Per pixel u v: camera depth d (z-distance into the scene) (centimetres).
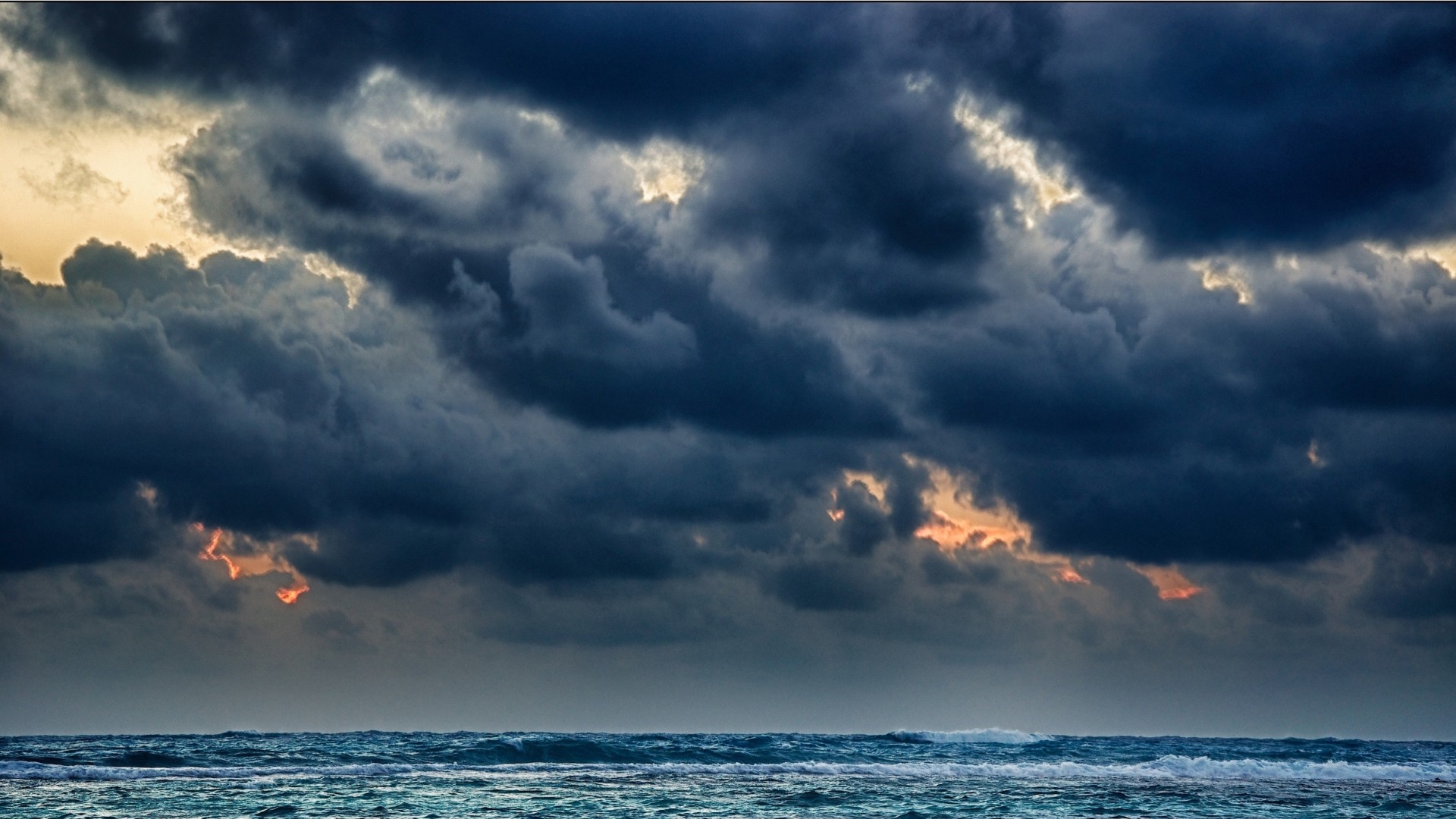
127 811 3747
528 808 3962
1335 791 5150
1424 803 4666
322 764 5500
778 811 3997
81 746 6825
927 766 6122
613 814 3859
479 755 6106
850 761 6625
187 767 5300
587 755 6394
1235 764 6272
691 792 4538
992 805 4288
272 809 3825
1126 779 5638
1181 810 4275
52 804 3903
